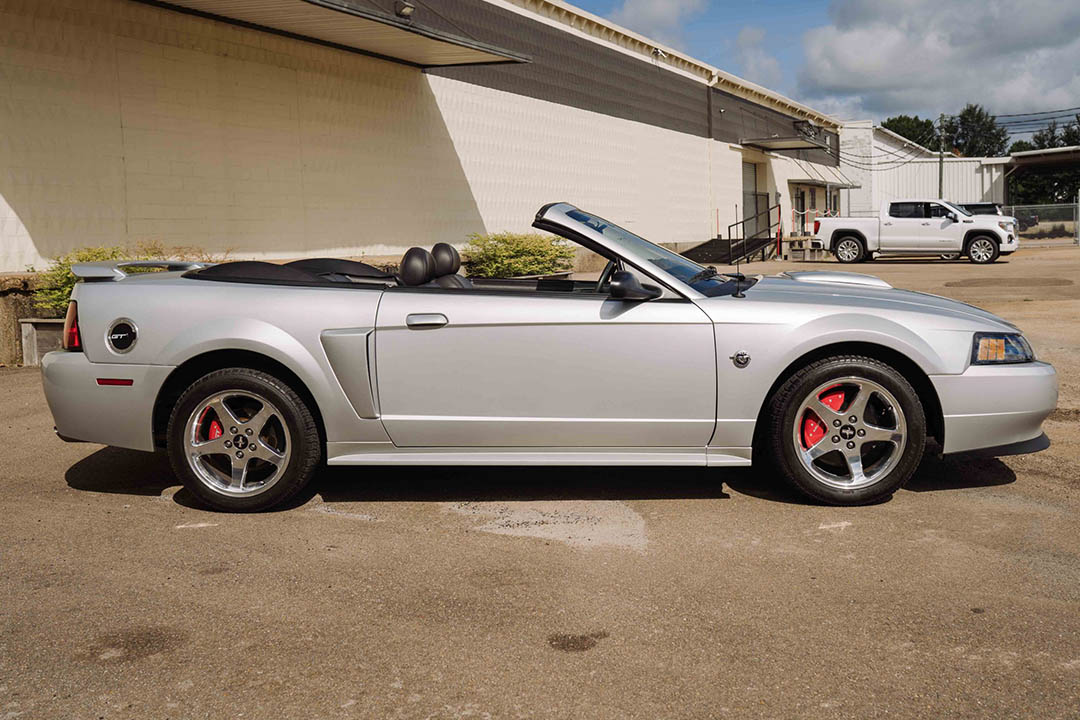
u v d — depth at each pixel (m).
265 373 4.25
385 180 15.12
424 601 3.27
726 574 3.49
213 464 4.41
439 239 16.55
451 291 4.31
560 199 20.91
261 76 12.65
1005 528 3.95
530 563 3.64
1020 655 2.79
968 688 2.61
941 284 15.98
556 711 2.52
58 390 4.37
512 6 18.78
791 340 4.14
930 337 4.20
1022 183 77.75
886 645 2.88
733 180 32.69
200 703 2.58
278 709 2.54
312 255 13.66
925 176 50.09
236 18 11.96
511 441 4.26
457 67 16.89
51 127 10.02
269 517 4.27
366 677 2.72
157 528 4.12
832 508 4.27
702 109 29.86
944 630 2.97
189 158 11.65
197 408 4.25
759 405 4.19
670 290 4.24
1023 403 4.22
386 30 12.64
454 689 2.64
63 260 9.38
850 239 25.34
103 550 3.82
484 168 17.86
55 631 3.05
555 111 20.62
